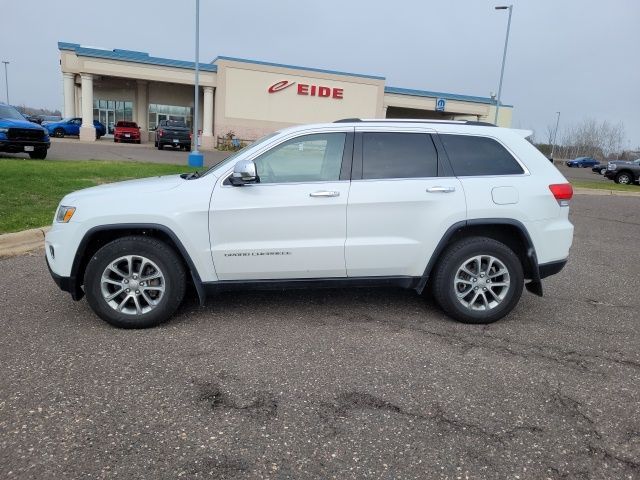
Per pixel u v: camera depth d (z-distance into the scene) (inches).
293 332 180.1
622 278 272.4
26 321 183.9
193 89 1644.9
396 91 1638.8
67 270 176.7
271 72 1473.9
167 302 179.0
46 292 215.5
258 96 1475.1
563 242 193.5
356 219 181.9
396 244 183.8
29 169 515.5
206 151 1305.4
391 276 188.7
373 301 215.6
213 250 178.4
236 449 113.7
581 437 121.6
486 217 185.2
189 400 133.2
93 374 145.4
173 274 178.1
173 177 199.0
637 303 227.8
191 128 1667.1
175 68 1387.8
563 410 133.2
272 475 105.5
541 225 189.5
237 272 181.5
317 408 131.1
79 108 1724.9
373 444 116.7
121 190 180.2
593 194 821.2
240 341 171.2
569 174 1561.3
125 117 1656.0
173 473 105.2
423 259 186.4
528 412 131.9
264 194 178.9
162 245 177.0
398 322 192.2
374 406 132.6
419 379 147.7
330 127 187.9
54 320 185.6
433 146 190.7
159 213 174.1
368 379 146.9
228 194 178.1
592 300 229.6
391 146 189.5
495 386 144.9
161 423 122.6
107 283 177.6
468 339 178.1
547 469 109.6
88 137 1343.5
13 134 639.1
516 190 187.9
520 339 179.6
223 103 1449.3
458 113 1766.7
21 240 283.1
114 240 176.7
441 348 169.8
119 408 128.3
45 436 116.0
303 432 120.6
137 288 178.4
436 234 184.4
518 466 110.3
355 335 178.7
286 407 131.1
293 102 1513.3
